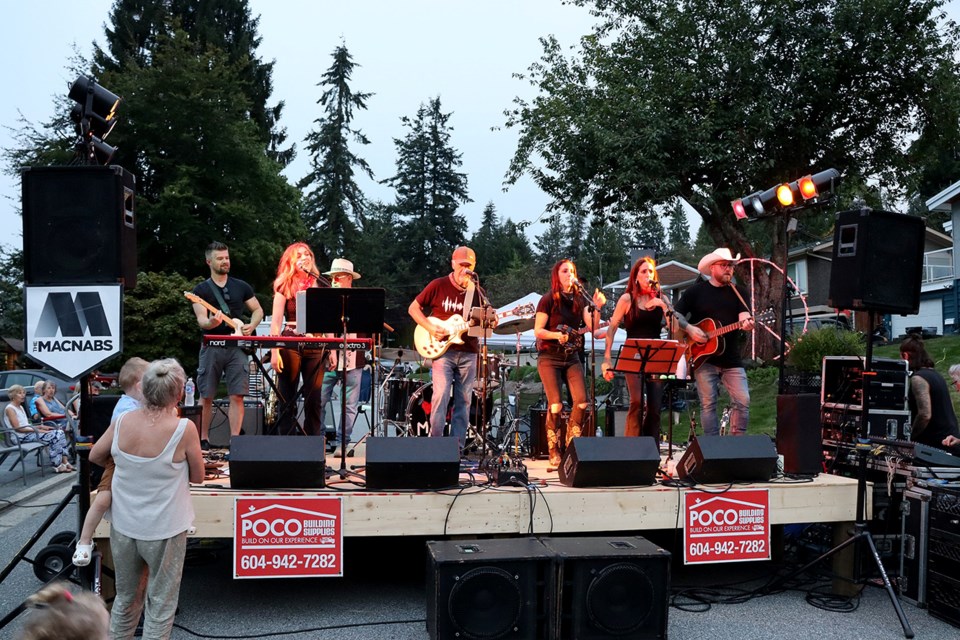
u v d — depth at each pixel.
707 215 18.11
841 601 4.98
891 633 4.42
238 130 26.56
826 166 18.06
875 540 5.34
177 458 3.53
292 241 29.08
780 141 17.30
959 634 4.43
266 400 7.18
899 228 5.23
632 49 18.38
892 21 16.70
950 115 17.33
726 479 5.03
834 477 5.35
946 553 4.66
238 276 27.25
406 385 8.62
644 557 4.11
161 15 33.97
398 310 40.50
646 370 5.61
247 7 38.25
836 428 6.20
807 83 16.86
